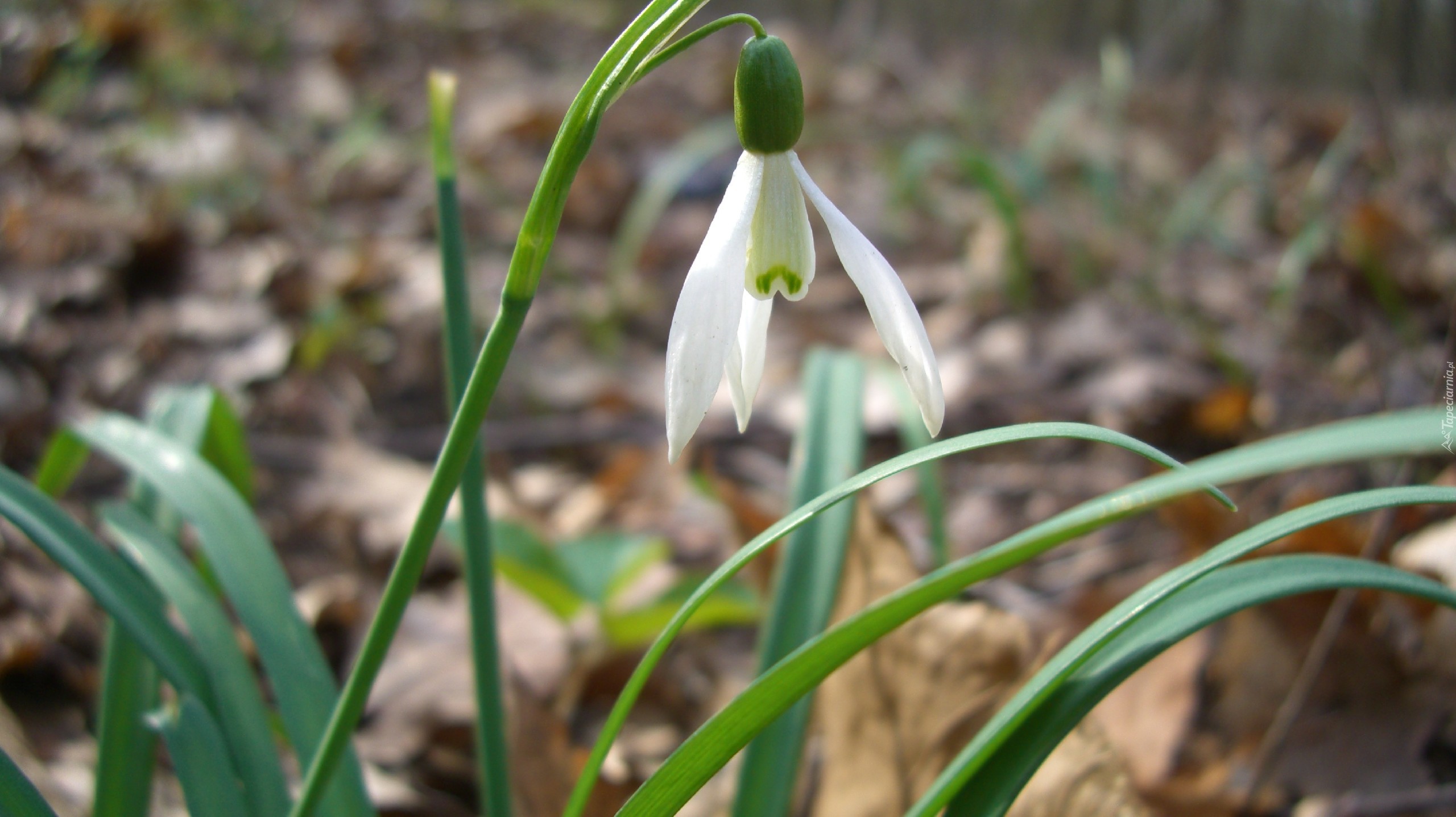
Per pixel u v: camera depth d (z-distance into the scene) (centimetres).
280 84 69
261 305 42
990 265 51
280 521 31
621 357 44
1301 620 22
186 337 39
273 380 37
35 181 47
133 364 37
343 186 56
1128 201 64
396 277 46
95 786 16
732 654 27
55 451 19
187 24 68
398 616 14
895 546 19
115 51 61
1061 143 72
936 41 149
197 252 45
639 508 34
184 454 18
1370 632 21
